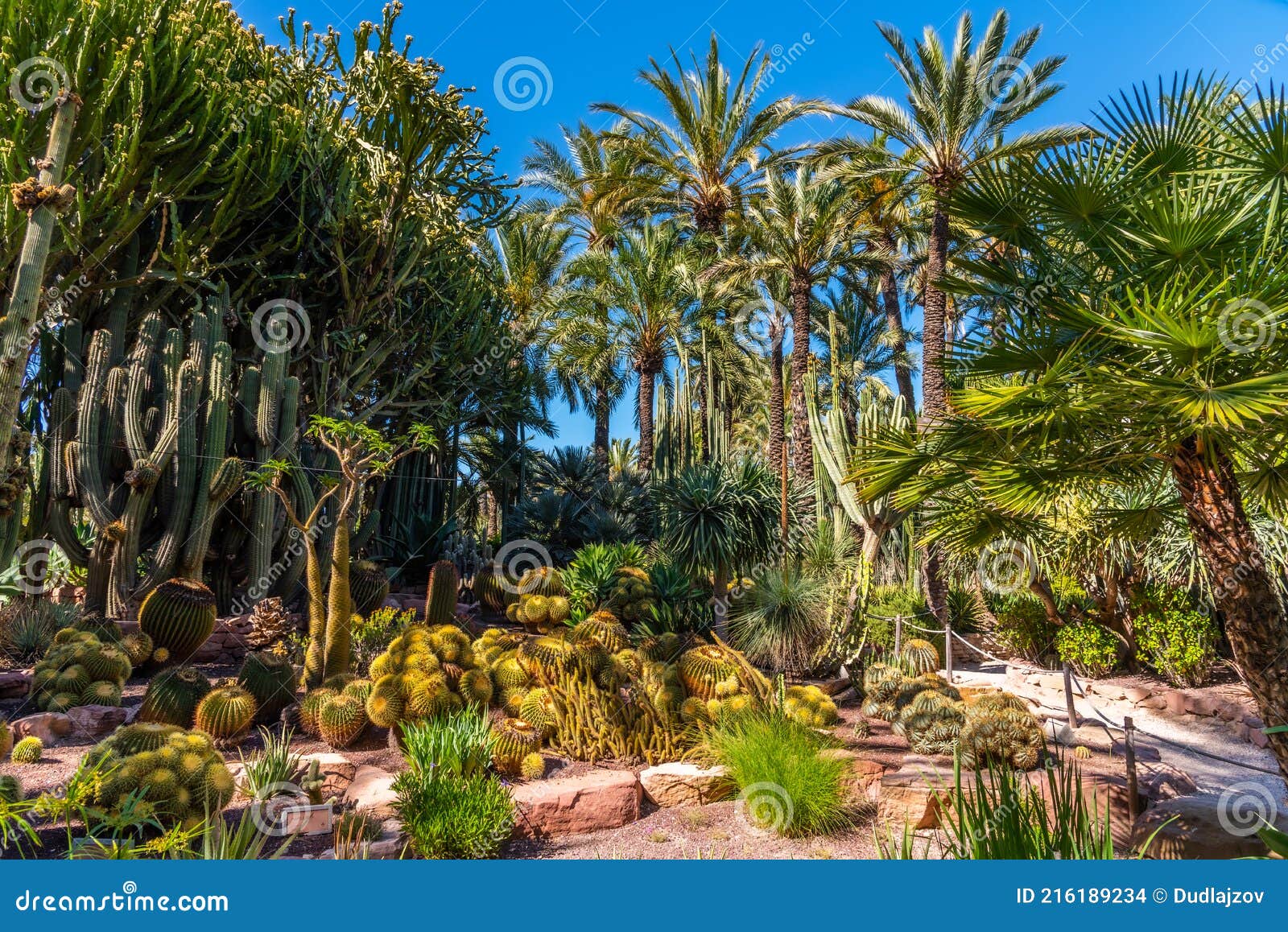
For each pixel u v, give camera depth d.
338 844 4.61
